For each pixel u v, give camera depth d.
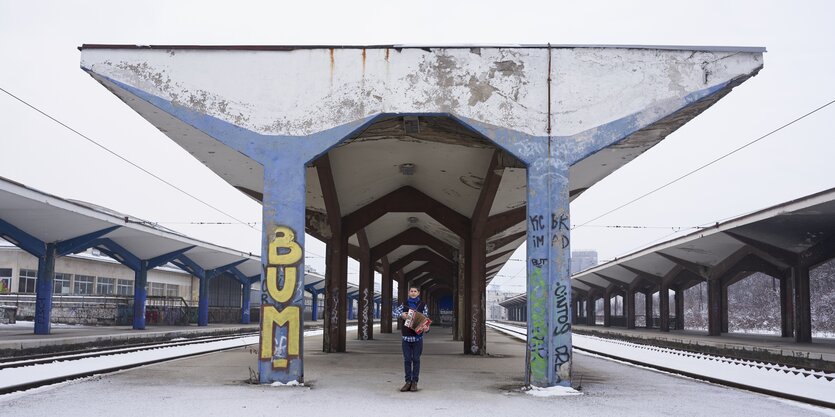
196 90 12.58
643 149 15.16
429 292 68.19
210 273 56.59
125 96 12.81
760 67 12.38
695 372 16.69
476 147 16.38
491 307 194.12
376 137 15.34
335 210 19.89
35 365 16.41
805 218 28.89
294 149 12.48
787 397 11.38
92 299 53.03
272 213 12.32
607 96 12.44
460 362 18.28
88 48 12.56
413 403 10.23
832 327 67.56
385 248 32.66
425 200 22.16
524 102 12.43
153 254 42.50
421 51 12.61
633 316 66.88
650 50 12.51
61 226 31.55
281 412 9.28
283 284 12.16
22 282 58.44
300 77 12.63
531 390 11.66
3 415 8.95
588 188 19.50
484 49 12.58
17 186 25.55
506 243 29.11
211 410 9.39
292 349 12.08
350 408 9.68
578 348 29.44
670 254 46.22
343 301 22.06
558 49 12.55
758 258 43.41
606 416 9.29
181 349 23.72
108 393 11.05
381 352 22.14
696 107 12.98
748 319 85.62
